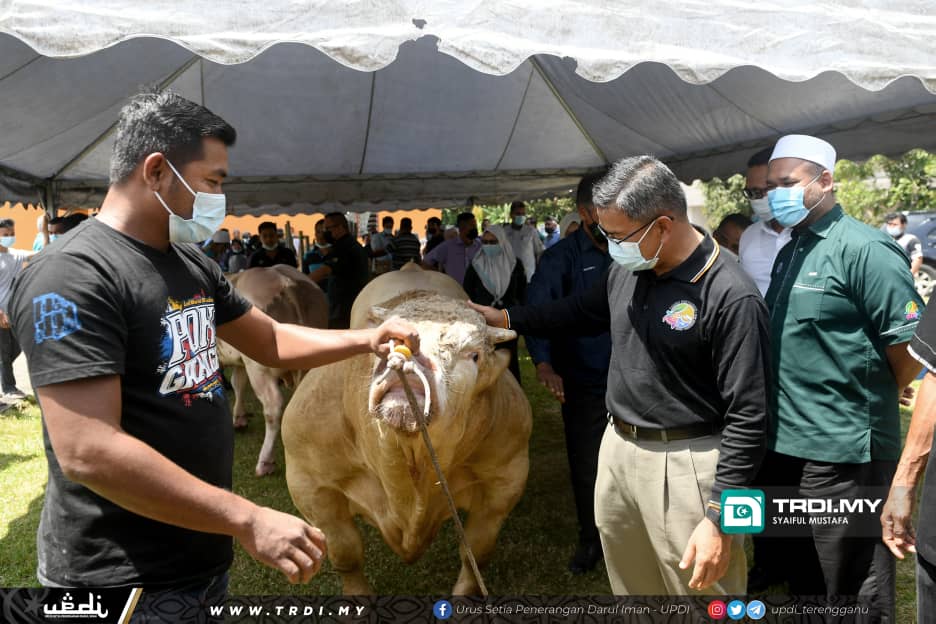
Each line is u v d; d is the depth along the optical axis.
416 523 2.80
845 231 2.64
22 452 5.86
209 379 1.88
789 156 2.70
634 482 2.44
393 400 2.15
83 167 7.70
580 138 8.22
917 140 5.09
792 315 2.71
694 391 2.32
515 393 3.22
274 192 9.02
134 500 1.54
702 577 2.21
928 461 2.06
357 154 8.37
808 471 2.71
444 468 2.59
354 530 3.26
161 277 1.76
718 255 2.29
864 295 2.56
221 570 1.91
